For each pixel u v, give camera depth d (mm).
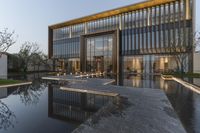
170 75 26375
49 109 9430
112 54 39031
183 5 32719
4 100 11820
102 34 40906
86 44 44250
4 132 6211
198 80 19906
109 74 36312
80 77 28312
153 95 11789
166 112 7770
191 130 5809
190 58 31031
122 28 39875
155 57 35250
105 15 42188
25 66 46219
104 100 11492
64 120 7535
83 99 11844
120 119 6855
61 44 53031
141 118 6961
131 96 11461
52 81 23031
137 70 37406
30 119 7703
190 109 8391
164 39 34312
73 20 48500
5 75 32156
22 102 11164
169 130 5730
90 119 6895
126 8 38688
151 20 36125
